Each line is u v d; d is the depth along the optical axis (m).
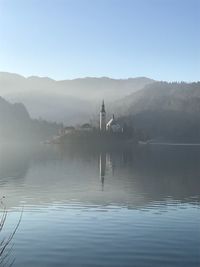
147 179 106.81
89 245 44.44
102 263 39.09
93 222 54.94
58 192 83.06
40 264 38.62
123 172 124.94
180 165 148.25
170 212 61.88
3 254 41.06
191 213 61.00
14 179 105.50
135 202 71.00
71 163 159.00
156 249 42.97
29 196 77.31
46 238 46.88
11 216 58.38
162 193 81.81
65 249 42.88
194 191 84.56
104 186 93.00
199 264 38.59
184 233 49.19
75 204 68.81
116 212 61.97
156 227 52.16
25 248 43.19
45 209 64.06
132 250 42.69
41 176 113.06
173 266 38.34
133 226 52.72
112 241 45.88
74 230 50.56
